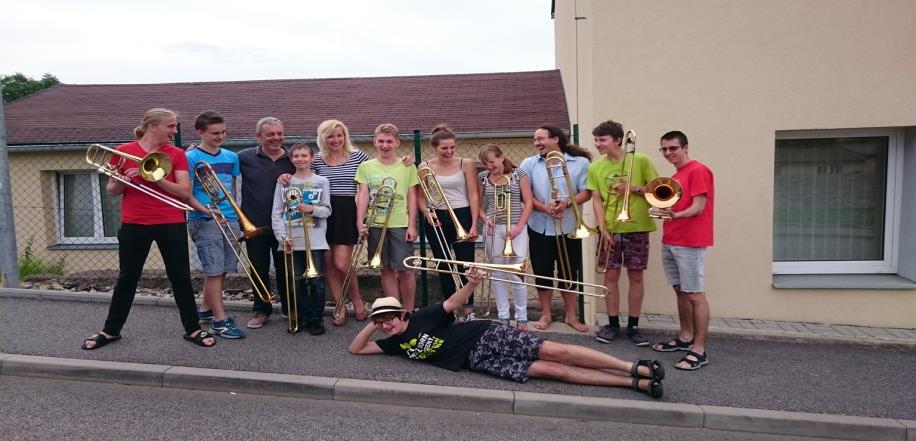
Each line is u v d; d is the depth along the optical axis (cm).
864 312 622
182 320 513
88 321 573
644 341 549
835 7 604
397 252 556
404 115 1038
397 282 586
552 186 537
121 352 493
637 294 550
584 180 557
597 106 642
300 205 518
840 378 484
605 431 408
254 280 558
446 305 474
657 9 625
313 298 551
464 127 955
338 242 555
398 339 482
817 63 611
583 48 740
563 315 623
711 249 635
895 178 643
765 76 617
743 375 486
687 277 494
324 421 408
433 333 473
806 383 472
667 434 407
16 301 639
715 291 637
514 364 457
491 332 467
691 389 455
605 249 545
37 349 495
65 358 476
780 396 446
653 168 543
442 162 557
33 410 410
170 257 502
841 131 640
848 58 607
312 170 554
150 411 414
